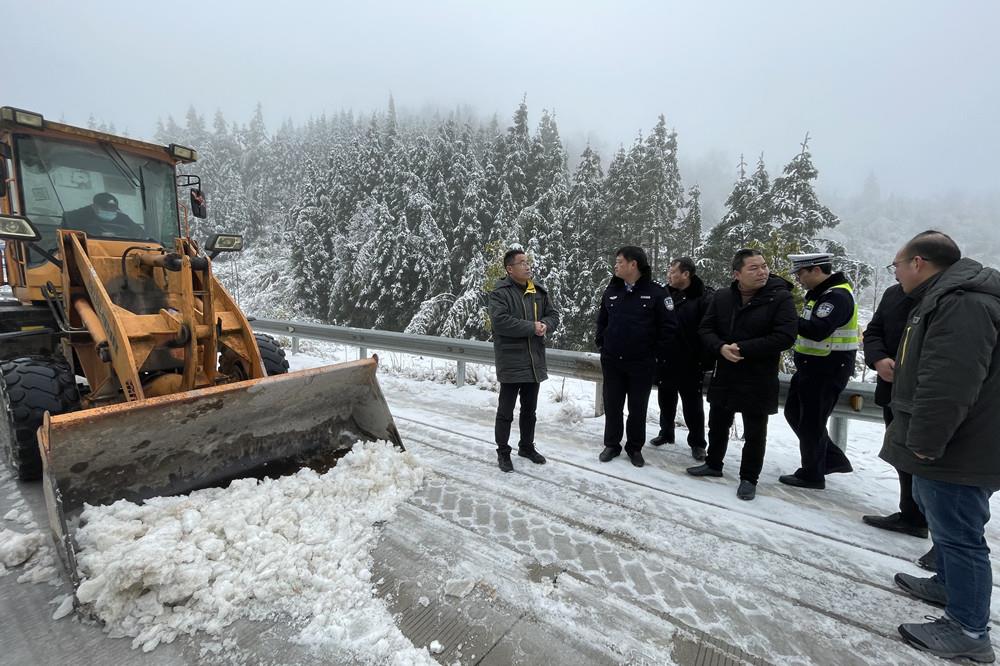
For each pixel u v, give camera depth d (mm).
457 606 2266
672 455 4391
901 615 2320
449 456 4133
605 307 4223
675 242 25641
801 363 3666
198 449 2947
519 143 27312
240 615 2188
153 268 3857
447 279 23625
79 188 4039
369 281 24953
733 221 18516
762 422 3477
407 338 7051
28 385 3236
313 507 2889
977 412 2002
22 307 4090
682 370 4293
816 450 3684
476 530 2932
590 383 7469
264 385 3074
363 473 3297
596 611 2268
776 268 7680
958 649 2059
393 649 1993
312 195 31156
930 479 2141
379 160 31000
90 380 3729
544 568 2580
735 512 3295
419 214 25797
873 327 3271
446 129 31047
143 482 2746
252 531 2549
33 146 3834
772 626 2215
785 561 2730
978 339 1905
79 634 2066
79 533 2330
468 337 19984
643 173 25312
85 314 3496
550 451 4359
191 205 4707
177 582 2229
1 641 2016
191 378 3461
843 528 3123
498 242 9359
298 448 3477
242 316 3934
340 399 3652
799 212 16938
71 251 3672
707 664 1979
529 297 3971
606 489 3576
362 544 2691
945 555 2154
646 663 1975
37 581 2365
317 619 2137
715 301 3736
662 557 2727
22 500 3102
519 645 2049
